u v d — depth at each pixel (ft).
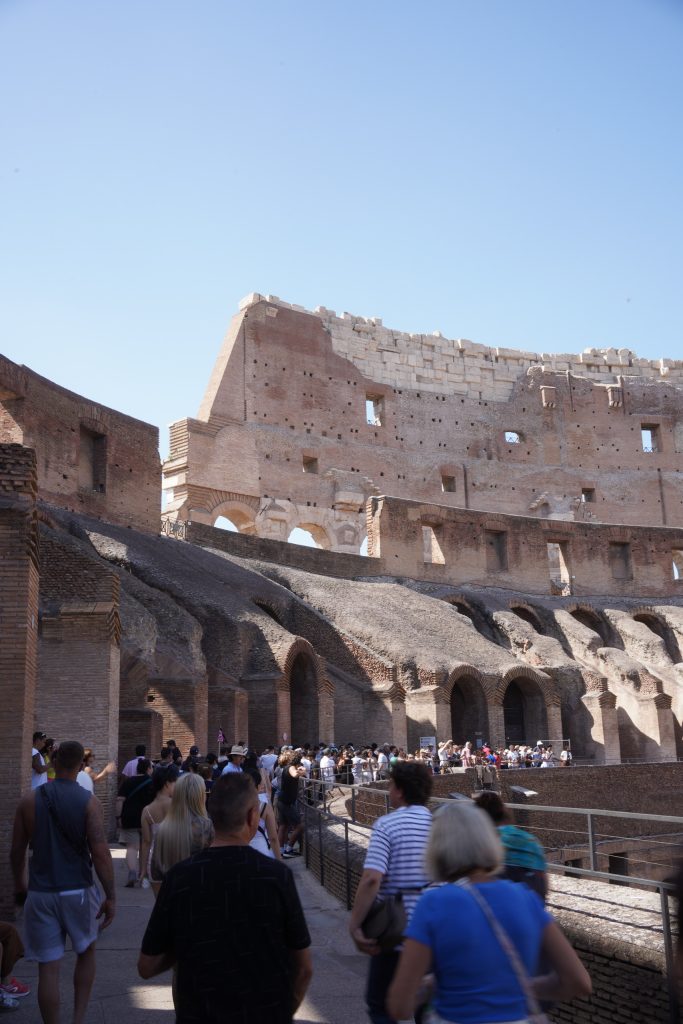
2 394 134.51
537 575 209.56
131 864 49.26
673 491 285.43
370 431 256.32
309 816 60.59
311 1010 29.60
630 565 219.20
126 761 85.92
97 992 31.07
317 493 241.35
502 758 128.77
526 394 282.36
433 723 136.67
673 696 180.14
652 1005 25.77
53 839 25.72
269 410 239.91
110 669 73.72
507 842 21.56
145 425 164.25
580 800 116.78
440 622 163.53
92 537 128.16
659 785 126.62
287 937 17.60
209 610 122.01
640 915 28.63
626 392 290.56
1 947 27.58
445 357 275.39
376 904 22.07
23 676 41.57
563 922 29.01
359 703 137.80
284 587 156.15
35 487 45.03
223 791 18.69
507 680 151.43
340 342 259.19
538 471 275.80
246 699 111.65
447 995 15.10
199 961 17.02
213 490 223.30
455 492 265.34
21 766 40.65
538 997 15.92
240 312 243.19
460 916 15.26
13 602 42.27
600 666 177.88
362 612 152.97
